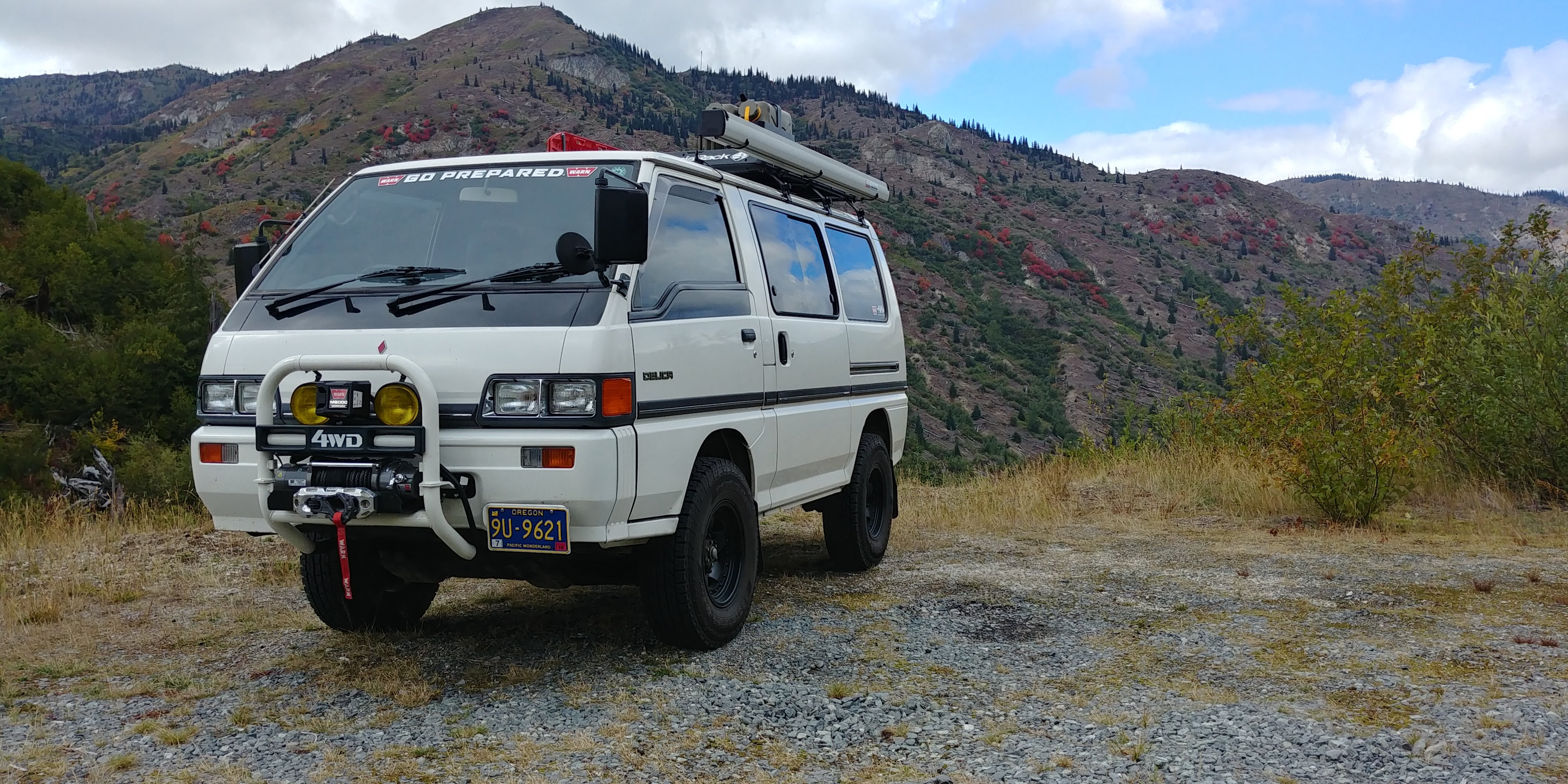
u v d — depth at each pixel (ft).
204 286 155.22
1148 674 13.97
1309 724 11.83
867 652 15.23
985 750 11.21
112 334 132.57
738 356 16.05
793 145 19.29
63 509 29.81
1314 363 27.73
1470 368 31.14
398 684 13.65
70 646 16.03
